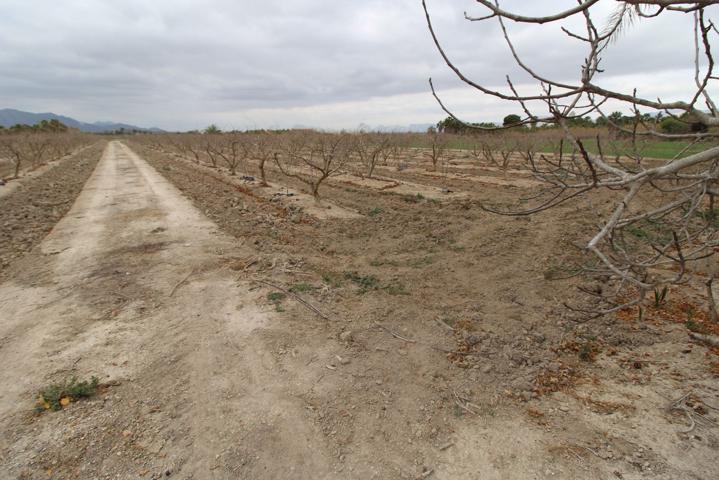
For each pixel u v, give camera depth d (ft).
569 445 8.94
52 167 72.69
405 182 47.19
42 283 18.47
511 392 10.70
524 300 15.84
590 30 5.74
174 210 32.58
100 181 53.06
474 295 16.51
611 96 5.67
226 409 10.33
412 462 8.71
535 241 23.12
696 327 13.15
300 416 10.03
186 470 8.61
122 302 16.29
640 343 12.69
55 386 11.09
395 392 10.82
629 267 7.18
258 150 80.02
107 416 10.18
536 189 38.91
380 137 69.97
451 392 10.76
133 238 24.86
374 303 15.72
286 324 14.19
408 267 19.93
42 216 31.65
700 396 10.20
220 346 13.03
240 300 16.10
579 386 10.93
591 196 34.06
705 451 8.59
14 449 9.21
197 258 20.93
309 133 81.92
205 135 111.24
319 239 25.16
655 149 51.37
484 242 23.21
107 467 8.71
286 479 8.40
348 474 8.47
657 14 5.80
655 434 9.11
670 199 29.99
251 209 33.06
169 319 14.85
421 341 13.09
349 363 12.04
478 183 44.27
